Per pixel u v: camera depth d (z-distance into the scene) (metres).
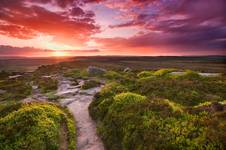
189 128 9.16
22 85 38.25
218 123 8.80
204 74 36.97
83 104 22.52
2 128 11.94
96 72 50.75
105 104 16.50
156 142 8.73
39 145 10.38
